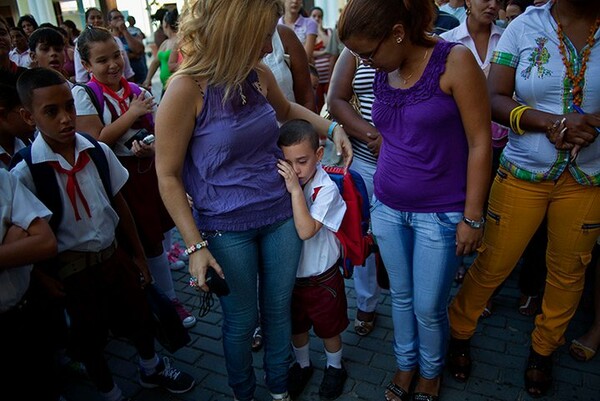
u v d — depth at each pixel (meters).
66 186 1.83
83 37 2.46
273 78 1.95
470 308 2.22
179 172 1.61
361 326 2.61
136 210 2.54
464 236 1.73
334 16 9.18
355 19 1.50
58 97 1.73
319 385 2.31
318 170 1.94
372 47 1.54
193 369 2.47
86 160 1.89
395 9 1.49
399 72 1.68
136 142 2.43
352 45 1.57
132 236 2.17
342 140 2.10
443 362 2.09
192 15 1.54
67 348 2.04
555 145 1.76
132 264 2.10
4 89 1.93
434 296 1.88
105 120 2.47
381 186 1.88
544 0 2.91
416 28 1.55
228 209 1.67
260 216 1.73
